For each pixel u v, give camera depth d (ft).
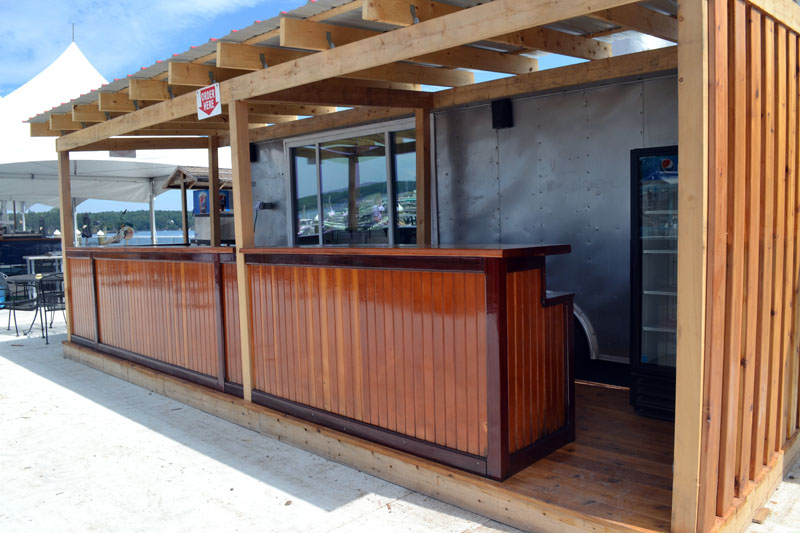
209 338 17.01
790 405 11.87
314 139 25.02
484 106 18.70
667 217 13.52
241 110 15.33
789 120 10.78
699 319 7.83
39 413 17.15
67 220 24.72
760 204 9.58
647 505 9.21
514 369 10.47
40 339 29.40
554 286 17.46
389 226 22.59
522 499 9.56
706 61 7.64
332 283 12.94
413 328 11.37
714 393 8.09
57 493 11.88
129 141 25.85
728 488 8.84
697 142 7.66
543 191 17.53
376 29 13.48
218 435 14.89
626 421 13.28
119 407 17.53
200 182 31.37
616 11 12.26
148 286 19.53
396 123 21.85
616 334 16.33
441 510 10.46
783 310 10.96
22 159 39.96
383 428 12.19
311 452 13.52
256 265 15.03
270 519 10.46
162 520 10.62
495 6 9.62
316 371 13.61
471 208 19.30
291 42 12.38
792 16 10.40
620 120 15.85
